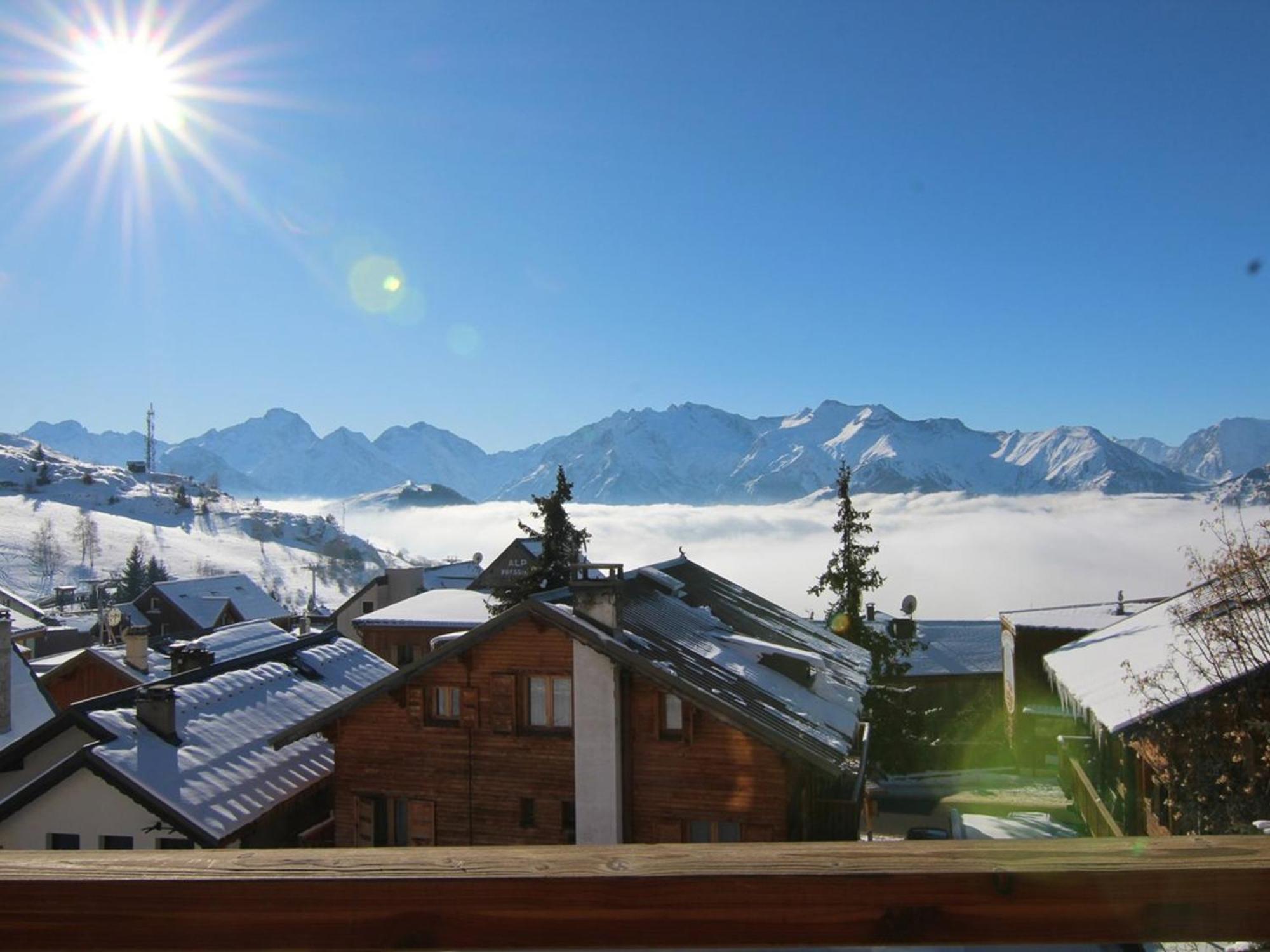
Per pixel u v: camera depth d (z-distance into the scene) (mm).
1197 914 2371
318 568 173000
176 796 17766
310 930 2443
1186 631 18859
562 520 42531
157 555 165000
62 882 2463
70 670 33500
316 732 19969
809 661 23016
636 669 17953
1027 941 2393
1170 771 15953
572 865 2484
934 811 34594
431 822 19516
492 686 19234
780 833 17516
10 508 183750
